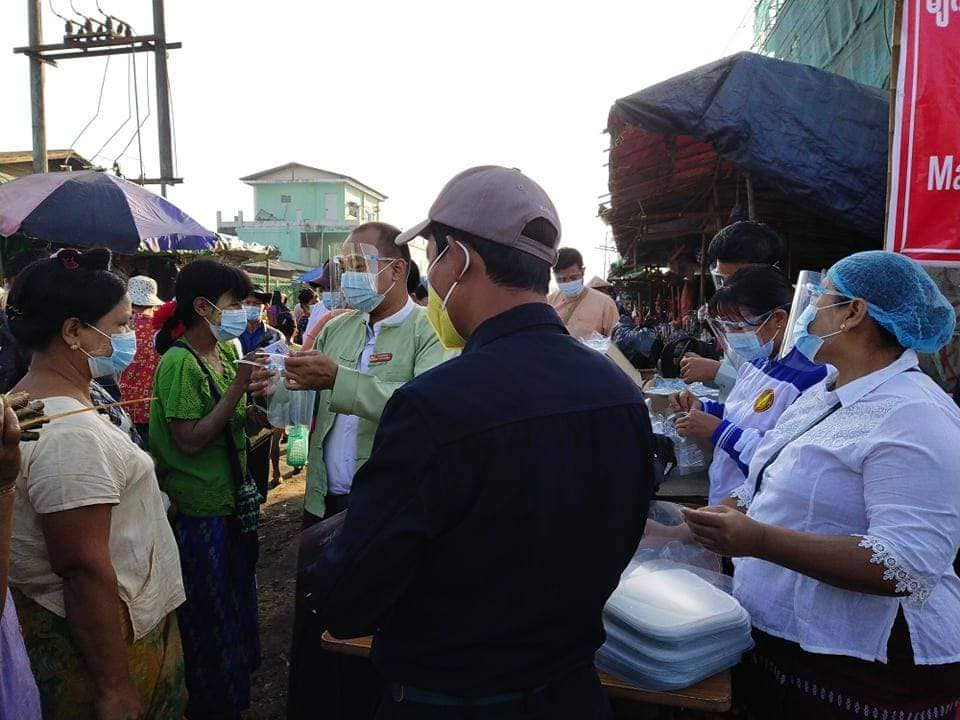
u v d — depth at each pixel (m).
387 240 2.35
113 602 1.55
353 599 0.97
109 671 1.55
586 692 1.12
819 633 1.44
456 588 0.99
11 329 1.62
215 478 2.46
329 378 2.04
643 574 1.60
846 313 1.44
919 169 3.28
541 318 1.12
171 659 1.87
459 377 1.00
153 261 8.47
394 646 1.06
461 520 0.96
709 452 2.83
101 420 1.62
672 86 4.12
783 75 4.08
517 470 0.96
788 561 1.32
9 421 1.08
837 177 3.87
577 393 1.06
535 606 1.01
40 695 1.56
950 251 3.28
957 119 3.21
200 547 2.43
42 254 3.17
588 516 1.04
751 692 1.70
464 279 1.13
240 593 2.58
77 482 1.48
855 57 6.75
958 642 1.41
